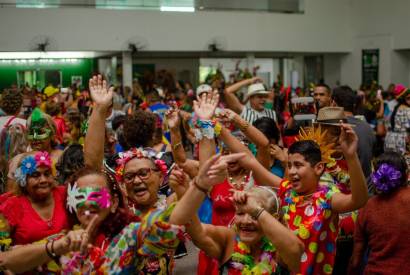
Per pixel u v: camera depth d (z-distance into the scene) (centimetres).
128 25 1788
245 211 254
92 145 322
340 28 2112
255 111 743
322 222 296
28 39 1684
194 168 370
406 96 782
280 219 278
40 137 432
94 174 248
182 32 1852
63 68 1988
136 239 227
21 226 271
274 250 263
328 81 2266
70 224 268
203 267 304
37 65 1942
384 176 325
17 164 300
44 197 276
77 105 1177
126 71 1823
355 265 344
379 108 1196
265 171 332
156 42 1825
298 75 2323
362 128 457
